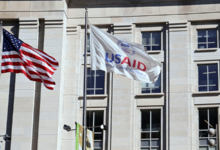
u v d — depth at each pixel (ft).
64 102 138.10
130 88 137.49
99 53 108.99
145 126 135.74
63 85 139.23
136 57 110.73
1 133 134.21
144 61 111.04
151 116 136.36
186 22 140.36
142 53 110.73
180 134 132.46
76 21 144.77
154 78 111.14
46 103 133.39
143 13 142.82
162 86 137.90
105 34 109.91
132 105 136.77
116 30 142.31
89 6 145.38
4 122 135.03
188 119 133.59
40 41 140.15
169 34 140.26
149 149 134.10
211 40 140.15
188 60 138.21
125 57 110.11
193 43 140.05
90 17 144.36
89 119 137.49
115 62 109.50
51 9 140.97
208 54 138.41
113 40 110.11
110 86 138.82
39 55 107.76
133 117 135.95
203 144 132.98
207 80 137.28
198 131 133.69
